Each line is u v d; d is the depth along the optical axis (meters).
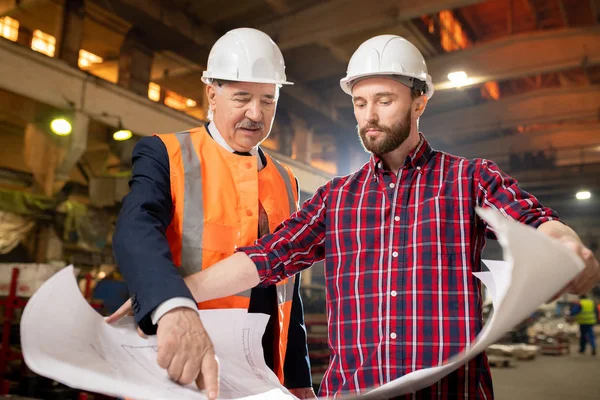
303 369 1.63
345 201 1.31
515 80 22.78
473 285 1.16
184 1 13.30
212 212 1.45
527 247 0.58
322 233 1.35
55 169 9.98
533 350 10.77
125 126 10.73
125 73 13.20
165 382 0.77
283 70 1.58
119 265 1.04
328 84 18.23
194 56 14.67
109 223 10.38
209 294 1.14
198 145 1.53
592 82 22.12
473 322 1.12
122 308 1.01
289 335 1.63
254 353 1.04
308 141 18.72
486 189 1.18
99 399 4.22
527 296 0.65
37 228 9.59
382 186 1.29
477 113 20.25
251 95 1.51
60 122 9.57
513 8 18.14
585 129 22.14
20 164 12.44
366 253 1.24
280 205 1.65
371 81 1.24
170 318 0.86
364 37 15.30
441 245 1.18
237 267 1.19
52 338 0.68
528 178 21.98
